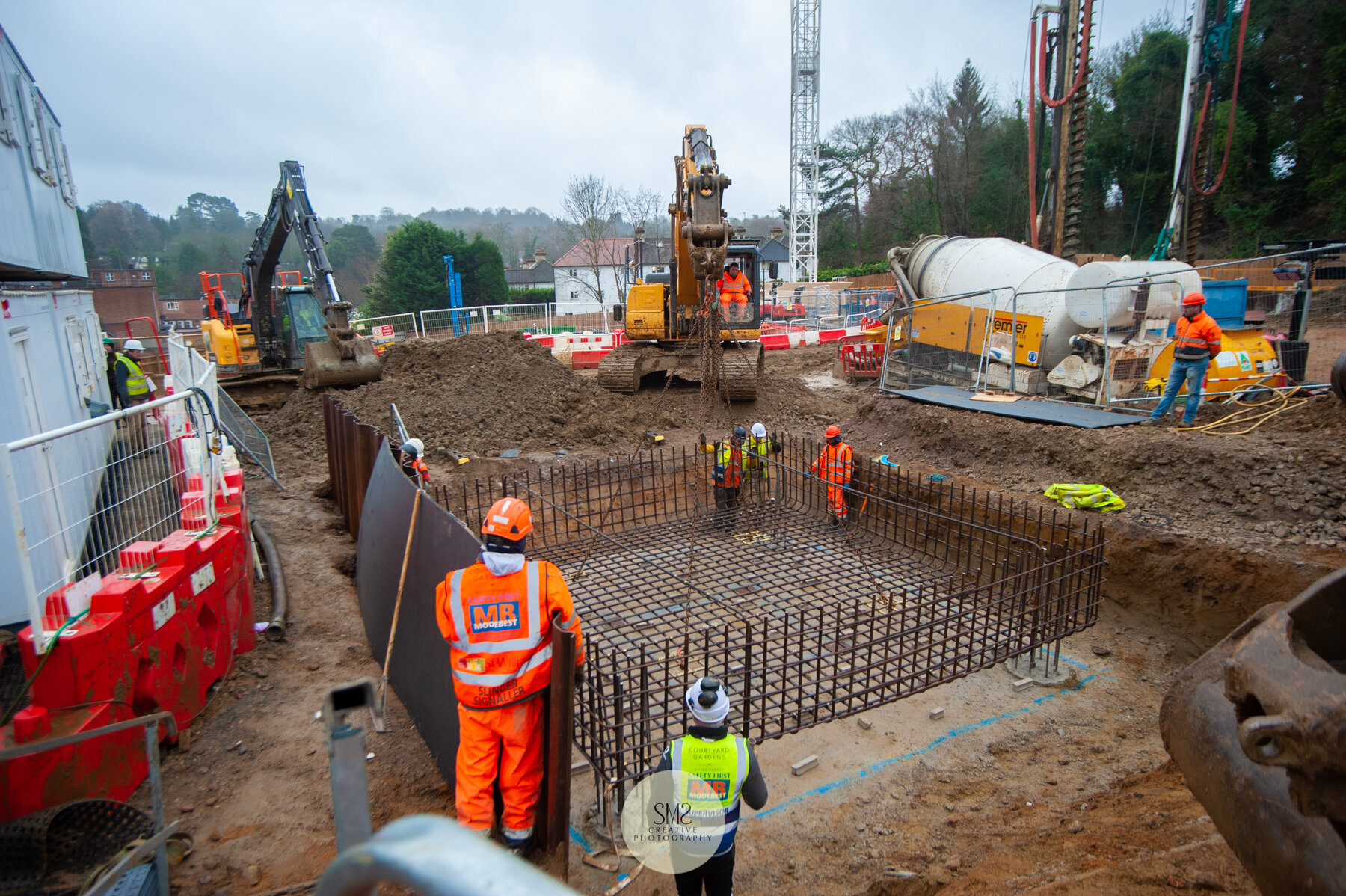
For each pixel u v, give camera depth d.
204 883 3.35
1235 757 2.18
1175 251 17.23
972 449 9.66
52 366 6.23
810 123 43.94
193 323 51.09
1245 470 6.99
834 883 3.84
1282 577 5.70
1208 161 17.25
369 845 0.77
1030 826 4.11
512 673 3.31
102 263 80.56
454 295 33.12
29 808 3.29
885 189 49.31
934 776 4.68
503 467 10.70
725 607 5.54
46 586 3.61
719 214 10.23
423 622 4.50
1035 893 3.24
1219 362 9.48
